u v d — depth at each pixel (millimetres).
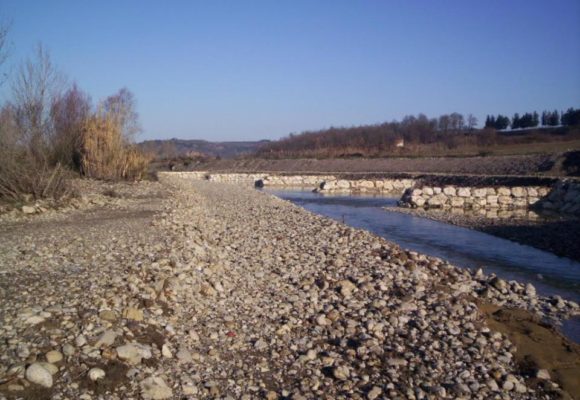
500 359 7648
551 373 7363
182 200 24234
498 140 78750
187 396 5938
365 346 7676
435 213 31344
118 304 7492
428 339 8117
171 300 8406
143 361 6309
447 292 10906
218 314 8578
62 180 19625
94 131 31047
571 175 41969
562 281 14273
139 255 10578
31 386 5305
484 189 35375
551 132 84562
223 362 6949
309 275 11656
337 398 6230
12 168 18297
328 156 81000
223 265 11469
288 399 6105
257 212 24781
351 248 15203
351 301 9773
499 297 11375
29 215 16562
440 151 74125
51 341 6109
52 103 29141
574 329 9719
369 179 55312
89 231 13578
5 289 7754
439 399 6297
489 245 19906
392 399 6215
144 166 33906
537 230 23484
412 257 13977
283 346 7613
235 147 166250
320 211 32656
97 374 5711
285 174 67500
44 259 9953
